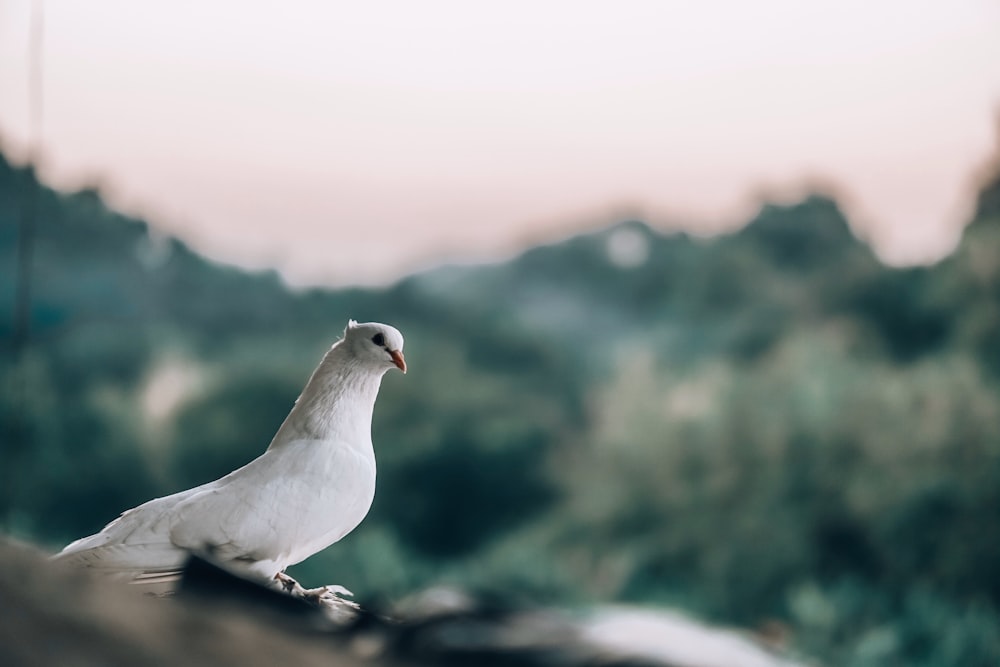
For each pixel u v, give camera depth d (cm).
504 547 3138
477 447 3388
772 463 2497
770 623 2077
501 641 289
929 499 2239
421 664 279
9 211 3177
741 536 2495
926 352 3117
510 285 4559
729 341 3794
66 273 3738
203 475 3306
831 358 2780
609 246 4588
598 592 2708
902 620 2067
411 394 3491
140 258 4041
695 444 2645
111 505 3241
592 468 2959
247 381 3450
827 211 4041
